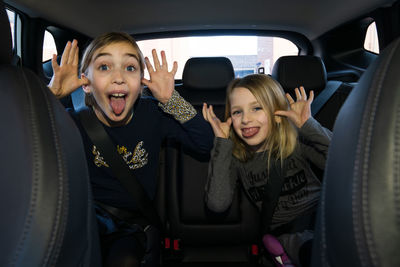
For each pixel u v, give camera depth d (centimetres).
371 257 34
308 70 166
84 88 103
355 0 184
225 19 226
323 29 226
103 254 85
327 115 168
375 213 34
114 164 102
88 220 56
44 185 43
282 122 111
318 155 105
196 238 147
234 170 123
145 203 107
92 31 211
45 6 168
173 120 117
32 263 41
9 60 57
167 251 148
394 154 34
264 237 110
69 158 48
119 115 100
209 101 151
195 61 153
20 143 44
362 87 41
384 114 36
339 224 38
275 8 211
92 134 102
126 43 97
